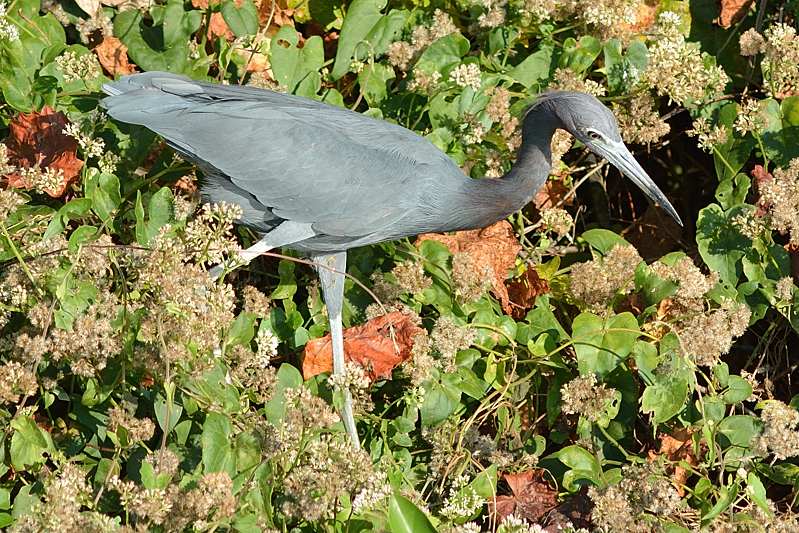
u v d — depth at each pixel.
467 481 9.09
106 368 8.60
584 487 9.47
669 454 9.95
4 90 10.47
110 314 8.55
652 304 10.27
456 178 10.63
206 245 8.71
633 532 8.34
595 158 12.41
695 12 12.34
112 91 10.29
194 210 10.32
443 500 9.21
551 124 10.68
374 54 11.63
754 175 11.35
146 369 8.38
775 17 12.32
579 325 9.84
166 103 10.09
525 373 10.27
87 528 7.36
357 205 10.23
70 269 8.48
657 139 11.64
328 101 11.25
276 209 10.22
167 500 7.42
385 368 9.77
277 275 11.21
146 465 7.52
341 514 8.31
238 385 8.96
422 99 11.54
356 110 11.83
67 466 7.79
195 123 10.02
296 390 8.10
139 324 8.50
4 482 8.62
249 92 10.41
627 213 13.21
